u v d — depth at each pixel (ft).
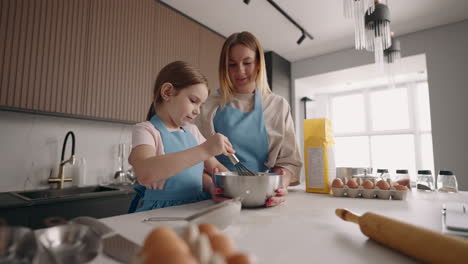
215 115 3.91
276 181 2.29
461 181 8.21
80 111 5.57
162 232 0.86
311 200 2.72
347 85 13.73
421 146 12.96
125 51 6.49
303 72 12.01
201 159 2.37
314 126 3.39
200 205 2.38
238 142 3.67
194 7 7.97
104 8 6.10
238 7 8.00
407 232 1.16
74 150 5.65
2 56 4.55
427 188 3.50
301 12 8.23
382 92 14.10
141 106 6.77
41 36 5.03
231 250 0.90
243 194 2.18
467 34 8.52
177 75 2.91
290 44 10.48
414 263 1.13
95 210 4.86
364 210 2.19
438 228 1.64
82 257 0.91
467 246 0.97
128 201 5.43
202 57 8.76
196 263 0.72
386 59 6.28
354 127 14.87
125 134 7.00
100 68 5.96
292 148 3.78
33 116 5.42
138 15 6.86
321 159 3.29
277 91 11.12
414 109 13.10
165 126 2.99
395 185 2.83
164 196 2.66
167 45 7.58
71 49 5.47
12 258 0.76
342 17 8.53
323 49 10.96
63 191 5.54
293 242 1.38
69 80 5.41
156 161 2.29
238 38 3.64
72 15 5.51
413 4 7.84
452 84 8.60
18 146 5.21
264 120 3.80
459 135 8.34
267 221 1.82
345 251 1.25
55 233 0.92
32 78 4.90
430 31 9.14
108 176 6.56
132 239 1.39
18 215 3.95
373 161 14.24
